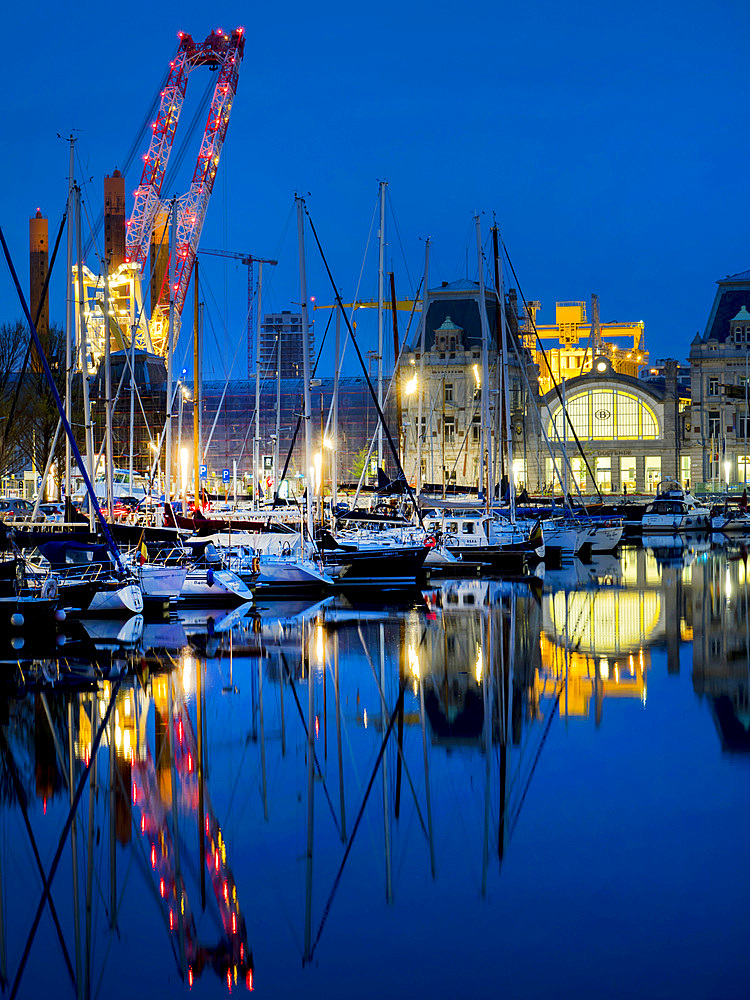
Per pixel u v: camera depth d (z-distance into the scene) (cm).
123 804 2212
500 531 7988
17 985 1519
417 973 1502
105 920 1702
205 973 1534
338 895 1759
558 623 4650
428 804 2167
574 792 2209
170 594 5203
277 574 5856
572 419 17025
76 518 5450
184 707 3011
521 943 1573
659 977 1466
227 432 18238
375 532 7338
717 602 5416
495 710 2942
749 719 2802
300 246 6128
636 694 3120
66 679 3394
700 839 1933
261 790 2281
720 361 17162
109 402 6166
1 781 2355
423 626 4581
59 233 6197
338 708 2988
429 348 15762
